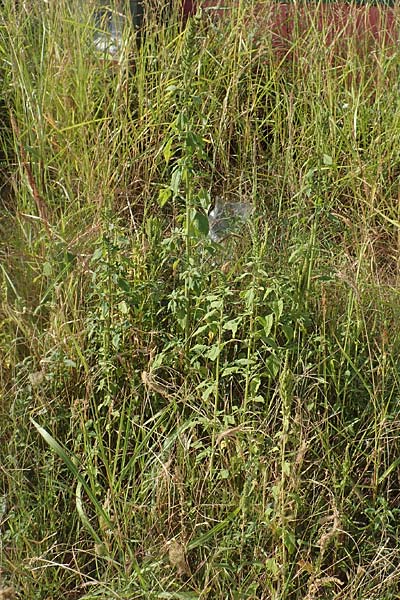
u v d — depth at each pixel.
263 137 6.34
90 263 4.67
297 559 3.83
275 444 4.07
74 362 4.36
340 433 4.18
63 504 4.09
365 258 5.06
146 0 6.45
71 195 5.57
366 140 6.36
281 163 6.03
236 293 4.67
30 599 3.66
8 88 6.40
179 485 3.86
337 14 6.79
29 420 4.23
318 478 4.10
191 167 4.37
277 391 4.17
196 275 4.40
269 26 6.66
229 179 6.07
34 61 6.14
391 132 6.20
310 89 6.36
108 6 6.55
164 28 6.43
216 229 5.59
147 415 4.33
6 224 5.52
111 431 4.30
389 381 4.47
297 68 6.61
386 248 5.74
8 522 3.94
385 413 4.14
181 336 4.56
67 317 4.65
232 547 3.72
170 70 6.12
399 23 6.62
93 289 4.68
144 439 4.02
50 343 4.55
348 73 6.57
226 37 6.59
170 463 3.92
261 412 4.25
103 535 3.82
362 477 4.18
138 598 3.60
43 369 4.29
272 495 3.85
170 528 3.89
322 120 6.20
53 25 6.32
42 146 5.68
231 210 5.54
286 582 3.59
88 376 4.29
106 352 4.38
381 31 6.61
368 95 6.57
